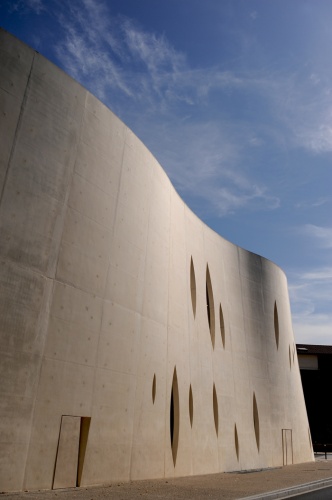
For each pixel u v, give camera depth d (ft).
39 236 34.60
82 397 36.32
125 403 41.78
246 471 64.59
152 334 49.34
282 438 83.71
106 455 37.96
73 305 36.86
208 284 73.82
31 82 36.58
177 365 55.52
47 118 37.35
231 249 85.76
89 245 39.68
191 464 54.65
